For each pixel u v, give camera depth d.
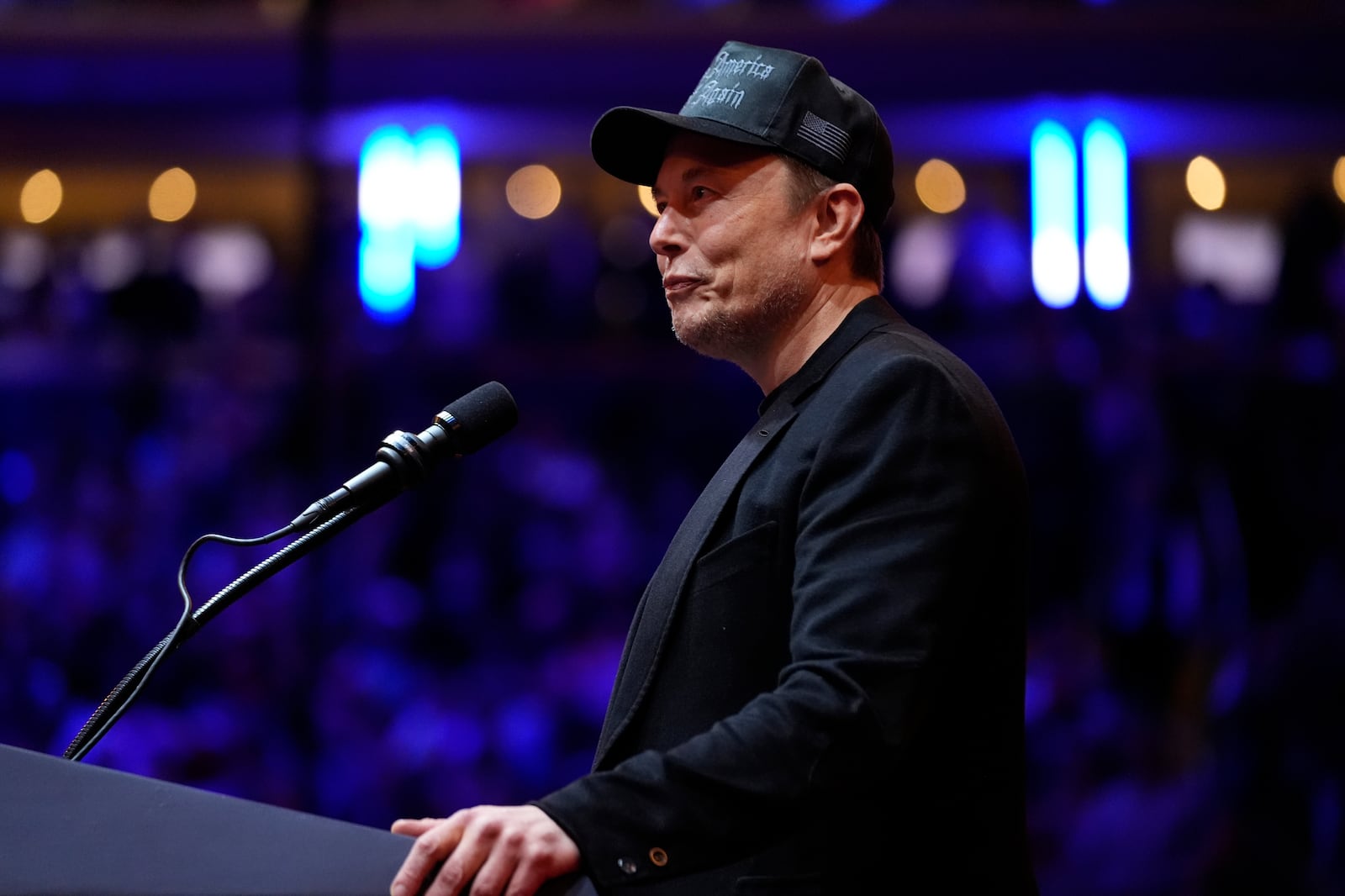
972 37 19.80
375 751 18.56
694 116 6.00
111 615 19.84
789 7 20.53
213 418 22.47
